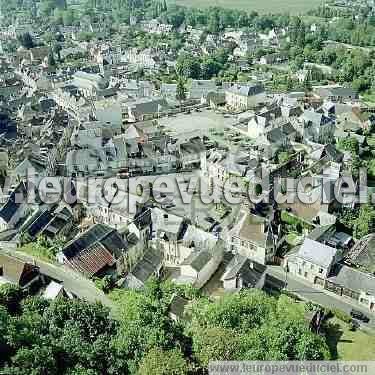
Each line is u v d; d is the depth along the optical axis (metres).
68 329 87.81
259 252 131.62
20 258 127.94
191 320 100.38
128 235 133.12
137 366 81.12
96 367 80.81
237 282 116.75
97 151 184.75
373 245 132.00
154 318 91.56
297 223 146.12
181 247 129.88
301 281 126.75
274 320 96.25
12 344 79.56
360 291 117.62
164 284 116.50
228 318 95.12
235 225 138.50
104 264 123.56
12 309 99.50
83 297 112.12
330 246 128.25
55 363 78.06
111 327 93.00
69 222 143.38
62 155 191.25
